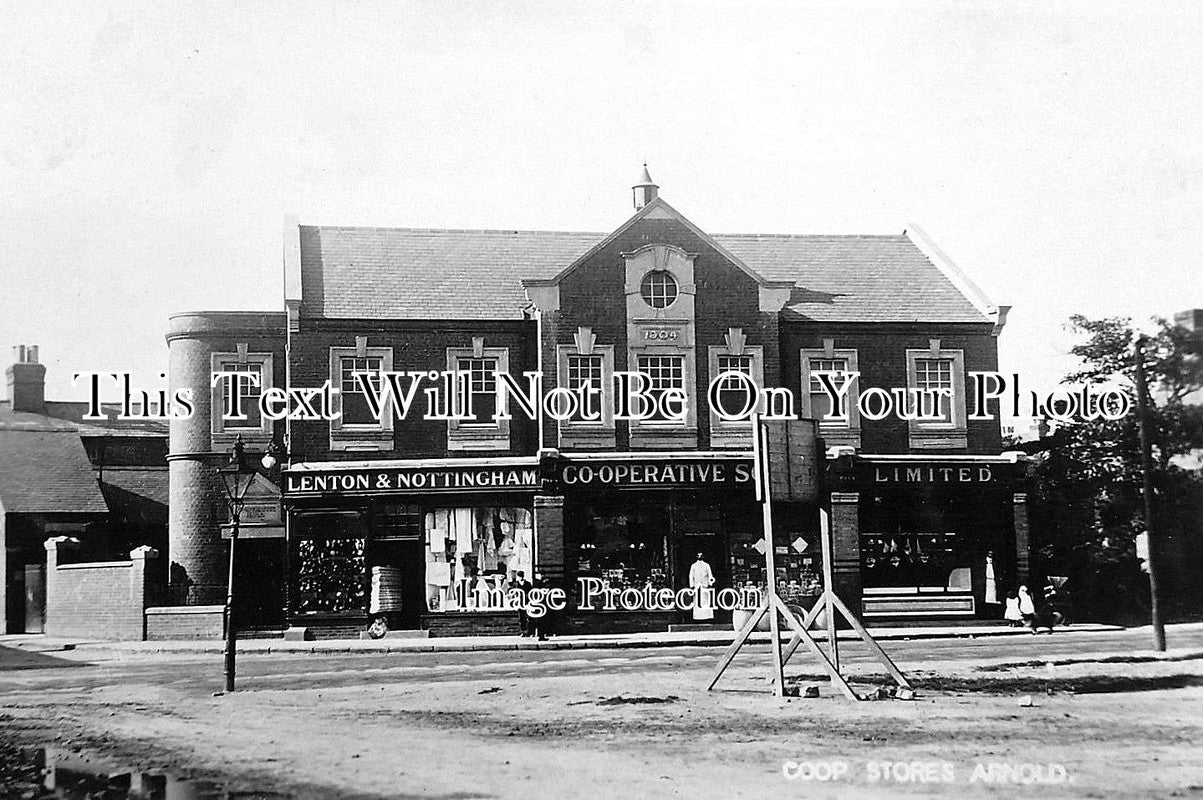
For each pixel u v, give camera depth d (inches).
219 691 825.5
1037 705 707.4
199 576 1286.9
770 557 753.6
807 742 600.7
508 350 1286.9
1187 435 1402.6
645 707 709.3
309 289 1283.2
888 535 1282.0
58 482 1438.2
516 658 1025.5
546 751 584.7
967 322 1350.9
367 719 687.1
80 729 681.6
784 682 780.6
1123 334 1402.6
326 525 1224.2
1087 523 1381.6
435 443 1263.5
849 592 1248.8
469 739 618.8
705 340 1290.6
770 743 597.9
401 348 1272.1
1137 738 614.9
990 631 1217.4
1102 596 1373.0
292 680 886.4
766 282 1299.2
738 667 919.7
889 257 1435.8
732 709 699.4
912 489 1282.0
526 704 730.2
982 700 729.0
